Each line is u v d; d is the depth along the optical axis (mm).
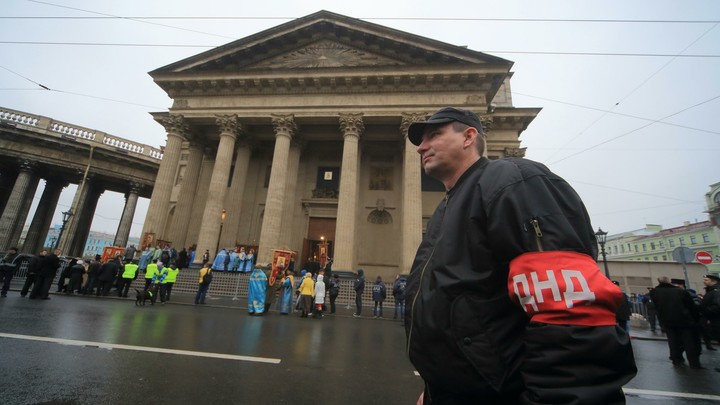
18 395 3664
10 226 29312
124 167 35031
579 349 909
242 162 26578
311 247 26297
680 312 8117
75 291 17344
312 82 23859
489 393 1188
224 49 24969
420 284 1498
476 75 22234
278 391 4340
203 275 14867
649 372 7297
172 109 25016
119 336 6973
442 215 1708
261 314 12609
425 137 1963
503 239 1225
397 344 8383
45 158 31391
